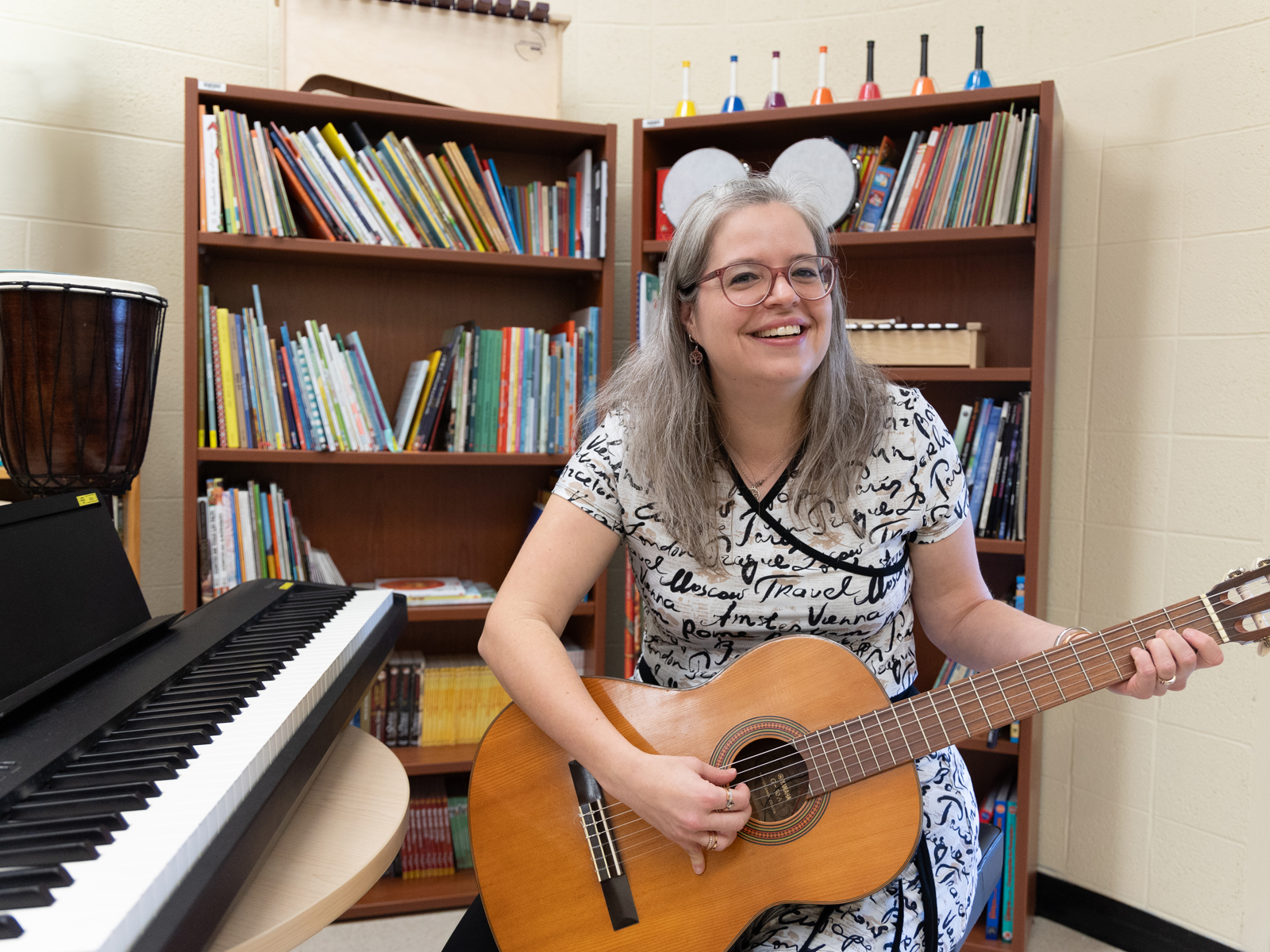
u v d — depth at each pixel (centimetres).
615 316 288
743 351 123
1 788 73
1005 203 218
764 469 133
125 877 64
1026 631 129
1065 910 240
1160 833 224
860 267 261
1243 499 211
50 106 238
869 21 266
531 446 251
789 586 130
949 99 221
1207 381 216
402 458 238
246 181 224
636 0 282
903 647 138
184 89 222
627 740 124
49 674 96
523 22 246
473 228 247
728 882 119
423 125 244
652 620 141
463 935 129
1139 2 224
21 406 132
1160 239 223
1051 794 242
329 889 90
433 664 255
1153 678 114
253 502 233
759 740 125
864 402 132
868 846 119
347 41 233
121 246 247
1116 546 231
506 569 281
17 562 100
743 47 279
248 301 255
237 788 80
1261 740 208
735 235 124
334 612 145
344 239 235
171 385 254
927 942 119
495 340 249
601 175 251
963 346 224
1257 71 206
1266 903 208
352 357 238
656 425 132
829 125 240
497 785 127
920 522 133
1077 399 237
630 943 119
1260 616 112
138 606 120
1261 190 206
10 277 128
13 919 57
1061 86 238
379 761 127
